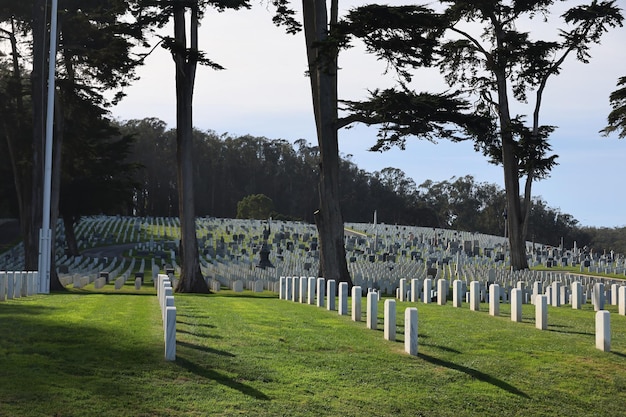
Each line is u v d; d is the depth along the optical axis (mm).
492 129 38719
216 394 12602
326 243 35844
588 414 14156
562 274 52500
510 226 55125
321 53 33469
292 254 65750
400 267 49281
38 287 30906
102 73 44375
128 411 11297
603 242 155625
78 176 65875
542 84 55031
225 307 23609
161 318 19031
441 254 72875
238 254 69312
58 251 70500
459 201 169125
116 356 14086
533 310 25375
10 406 10820
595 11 52031
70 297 26234
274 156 172875
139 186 71750
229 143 169625
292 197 169000
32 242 40406
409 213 163875
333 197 35906
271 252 68312
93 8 44531
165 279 18828
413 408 13367
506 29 54562
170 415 11406
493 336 18984
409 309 16609
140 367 13547
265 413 12070
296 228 100938
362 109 34969
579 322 22203
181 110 39562
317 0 35812
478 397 14227
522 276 41375
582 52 54188
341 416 12523
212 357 14773
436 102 34500
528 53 52781
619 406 14617
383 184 177500
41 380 12148
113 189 69125
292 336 17875
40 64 40781
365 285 36750
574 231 155125
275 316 21375
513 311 21984
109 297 26453
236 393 12797
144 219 117500
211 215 157750
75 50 43844
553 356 17125
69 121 51469
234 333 17688
